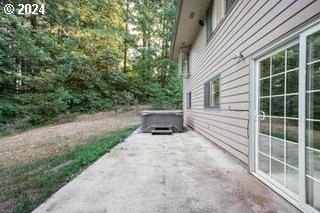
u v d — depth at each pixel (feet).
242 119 14.25
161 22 85.71
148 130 31.40
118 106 64.23
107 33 65.77
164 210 8.39
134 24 82.48
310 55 8.07
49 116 45.39
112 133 30.42
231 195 9.70
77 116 52.54
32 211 8.33
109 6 70.28
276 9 10.15
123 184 11.06
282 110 10.00
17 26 41.63
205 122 26.58
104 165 14.47
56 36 53.83
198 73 31.35
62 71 46.80
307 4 8.10
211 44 23.20
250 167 12.62
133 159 16.07
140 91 75.51
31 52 42.09
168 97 68.23
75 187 10.67
